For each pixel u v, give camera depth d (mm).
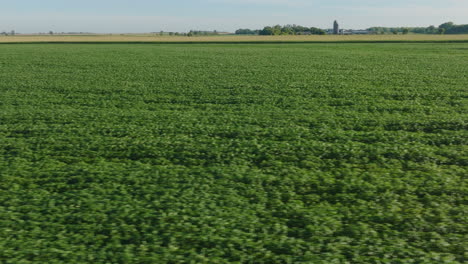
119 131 17266
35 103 23047
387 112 20094
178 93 25531
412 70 35531
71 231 9641
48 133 17156
